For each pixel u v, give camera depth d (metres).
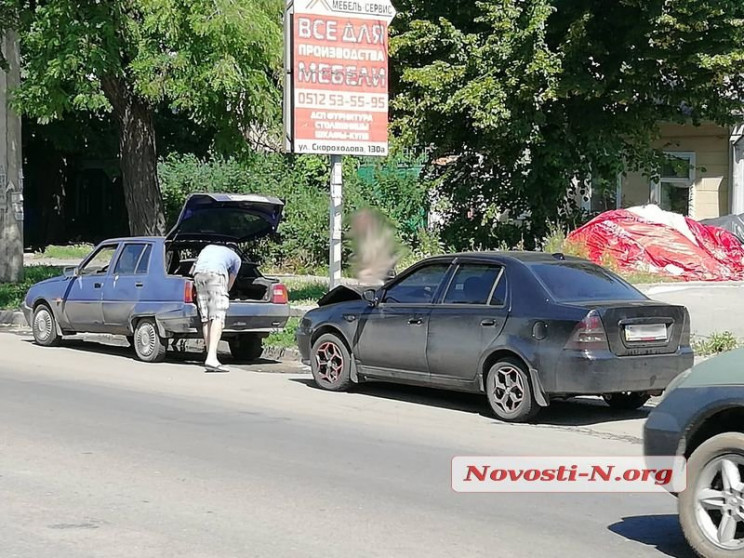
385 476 8.08
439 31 21.30
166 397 11.61
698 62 19.89
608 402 11.59
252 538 6.33
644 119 21.52
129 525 6.55
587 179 23.20
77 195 43.91
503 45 20.25
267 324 14.76
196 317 14.25
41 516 6.70
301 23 14.85
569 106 21.50
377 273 16.78
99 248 15.76
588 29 20.48
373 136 15.52
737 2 19.56
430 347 11.20
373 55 15.41
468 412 11.20
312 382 13.17
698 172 27.14
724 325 15.23
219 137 18.52
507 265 10.87
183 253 15.14
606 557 6.15
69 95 18.45
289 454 8.76
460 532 6.61
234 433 9.61
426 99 21.05
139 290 14.80
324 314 12.54
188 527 6.54
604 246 20.61
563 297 10.41
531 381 10.30
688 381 6.21
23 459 8.30
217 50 16.67
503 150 22.16
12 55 23.20
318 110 15.05
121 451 8.69
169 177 27.84
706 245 21.12
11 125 23.67
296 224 26.47
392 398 12.04
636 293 10.95
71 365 14.15
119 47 17.12
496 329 10.61
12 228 23.88
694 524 6.01
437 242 22.50
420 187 23.62
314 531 6.52
